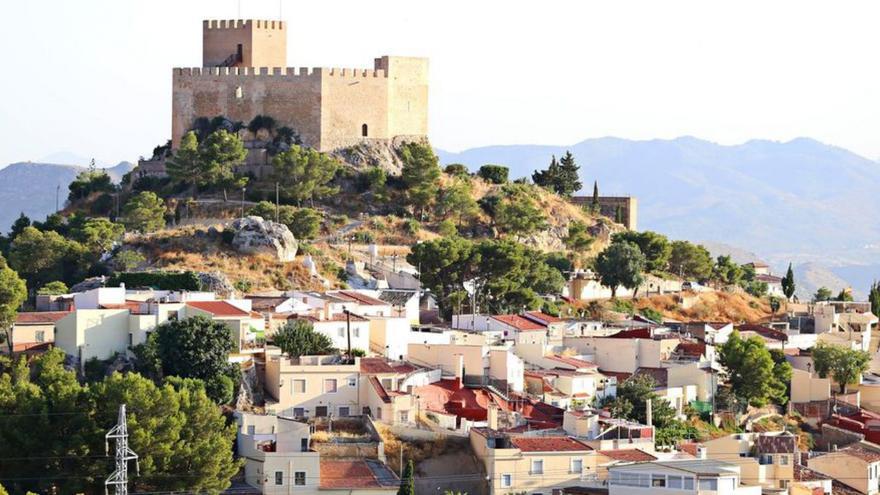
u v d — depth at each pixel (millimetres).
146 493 198375
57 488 197000
